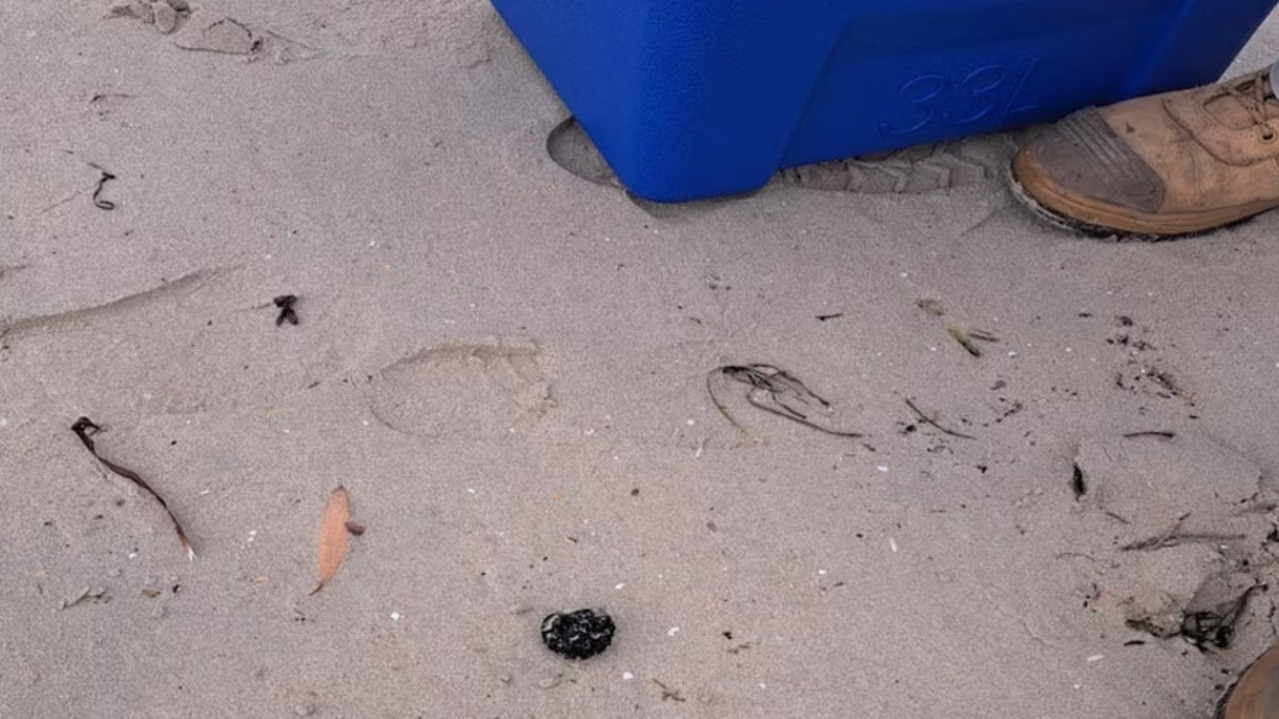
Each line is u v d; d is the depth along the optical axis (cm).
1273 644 114
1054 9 133
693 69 125
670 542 115
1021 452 121
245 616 111
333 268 126
